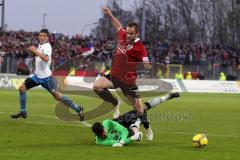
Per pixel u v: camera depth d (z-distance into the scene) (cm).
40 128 1655
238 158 1145
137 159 1104
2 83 4903
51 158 1098
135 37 1452
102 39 6644
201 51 6731
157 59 6225
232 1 8881
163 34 9575
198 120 2152
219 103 3481
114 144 1282
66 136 1470
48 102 3056
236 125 1961
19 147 1244
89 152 1183
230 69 6000
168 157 1137
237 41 8762
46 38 1745
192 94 4909
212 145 1344
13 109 2486
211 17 9338
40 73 1784
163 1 9562
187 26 9500
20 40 6175
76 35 6669
